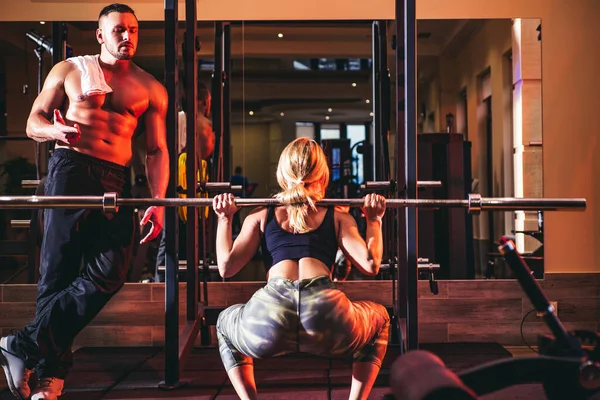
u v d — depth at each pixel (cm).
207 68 472
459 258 461
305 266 249
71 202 280
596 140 459
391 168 459
